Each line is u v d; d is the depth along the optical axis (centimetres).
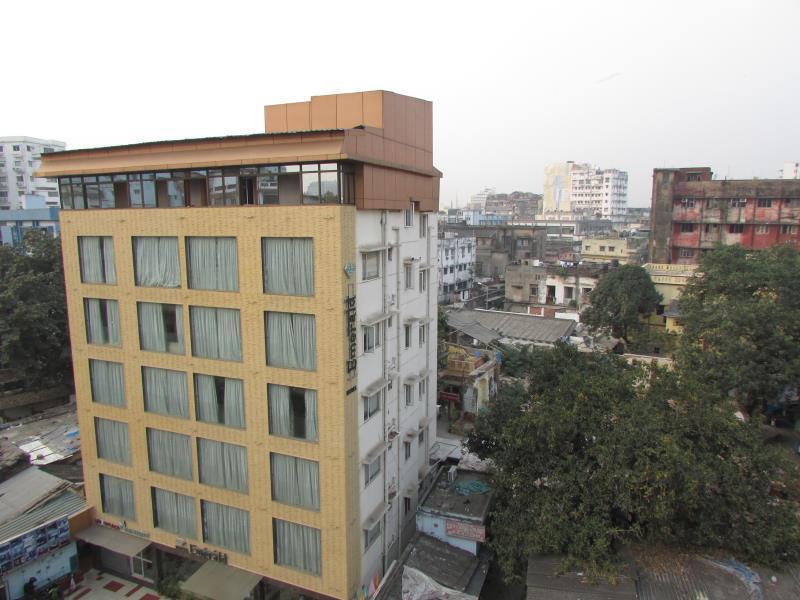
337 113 2102
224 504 2139
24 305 3559
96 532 2392
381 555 2273
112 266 2220
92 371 2356
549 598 1759
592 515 1925
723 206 6425
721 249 4134
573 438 2066
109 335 2286
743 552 1916
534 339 4800
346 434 1895
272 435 1997
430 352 2825
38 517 2377
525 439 2061
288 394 1956
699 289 4103
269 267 1900
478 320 5253
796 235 6100
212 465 2152
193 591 2052
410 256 2470
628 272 5278
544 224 13150
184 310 2066
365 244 1981
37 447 3136
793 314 3067
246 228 1892
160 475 2253
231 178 1923
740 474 1881
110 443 2378
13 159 9556
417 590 1997
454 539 2253
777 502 1978
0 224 7194
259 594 2167
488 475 2591
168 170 1989
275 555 2086
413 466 2619
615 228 13338
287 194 1858
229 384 2055
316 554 2019
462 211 15288
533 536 1934
